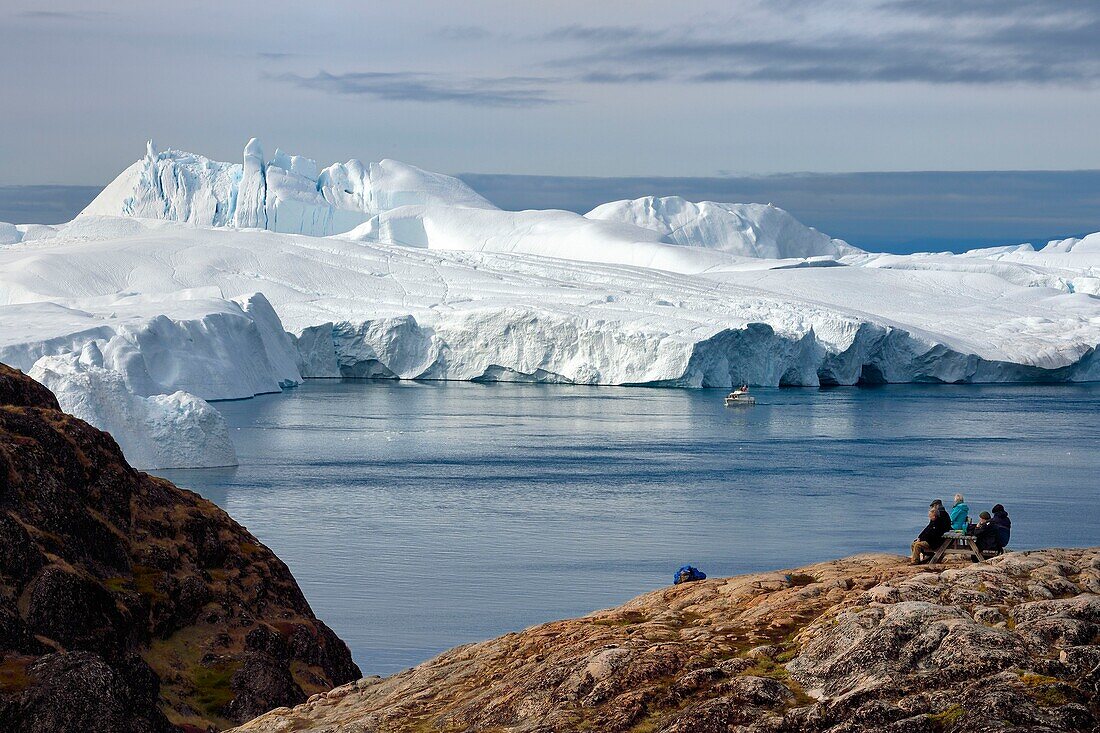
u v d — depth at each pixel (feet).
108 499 392.06
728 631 223.92
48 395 432.25
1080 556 238.48
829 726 182.39
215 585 399.65
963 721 171.83
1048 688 176.35
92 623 329.31
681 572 297.53
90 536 369.09
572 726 197.36
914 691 184.85
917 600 215.31
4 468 356.18
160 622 368.68
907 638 197.36
